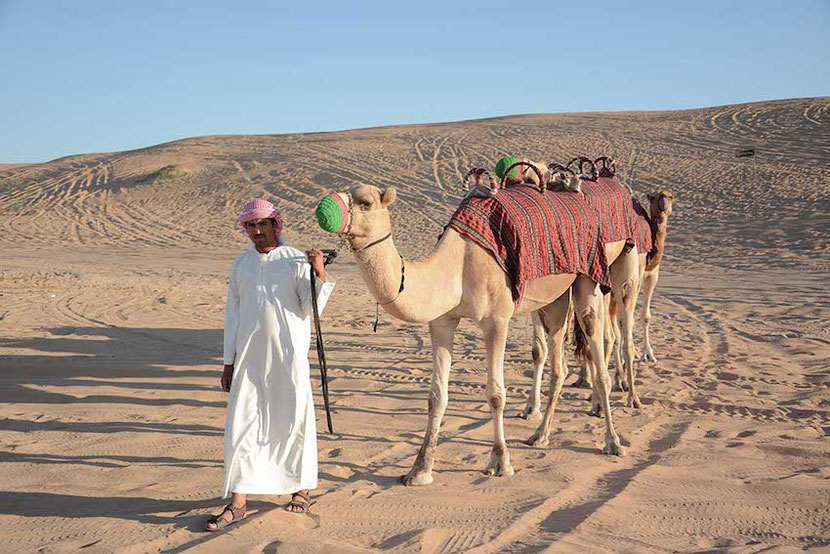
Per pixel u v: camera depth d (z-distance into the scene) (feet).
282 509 17.02
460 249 19.62
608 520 16.72
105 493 18.38
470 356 36.63
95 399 28.17
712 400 27.66
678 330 43.42
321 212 16.87
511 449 22.36
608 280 24.82
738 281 64.90
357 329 45.50
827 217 89.66
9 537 15.80
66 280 70.54
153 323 47.26
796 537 15.98
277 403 16.58
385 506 17.66
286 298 16.80
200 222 130.31
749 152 126.21
